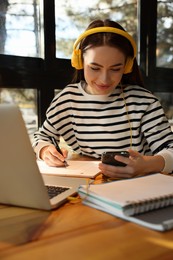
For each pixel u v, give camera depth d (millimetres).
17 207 751
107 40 1192
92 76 1268
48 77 1962
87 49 1242
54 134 1505
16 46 1866
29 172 689
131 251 521
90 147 1425
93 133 1421
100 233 590
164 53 2516
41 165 1172
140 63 2396
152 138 1323
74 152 1519
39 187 699
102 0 2182
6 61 1811
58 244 549
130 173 964
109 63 1206
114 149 1391
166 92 2533
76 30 2070
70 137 1511
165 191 734
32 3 1898
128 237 571
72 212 704
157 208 680
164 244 544
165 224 593
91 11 2139
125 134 1390
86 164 1188
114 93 1428
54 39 1964
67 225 632
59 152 1240
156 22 2424
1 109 647
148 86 2439
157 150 1283
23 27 1881
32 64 1912
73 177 1006
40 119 1954
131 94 1420
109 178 985
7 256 509
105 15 2221
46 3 1902
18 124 648
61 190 841
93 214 689
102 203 702
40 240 566
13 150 675
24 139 658
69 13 2027
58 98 1503
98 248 532
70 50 2051
